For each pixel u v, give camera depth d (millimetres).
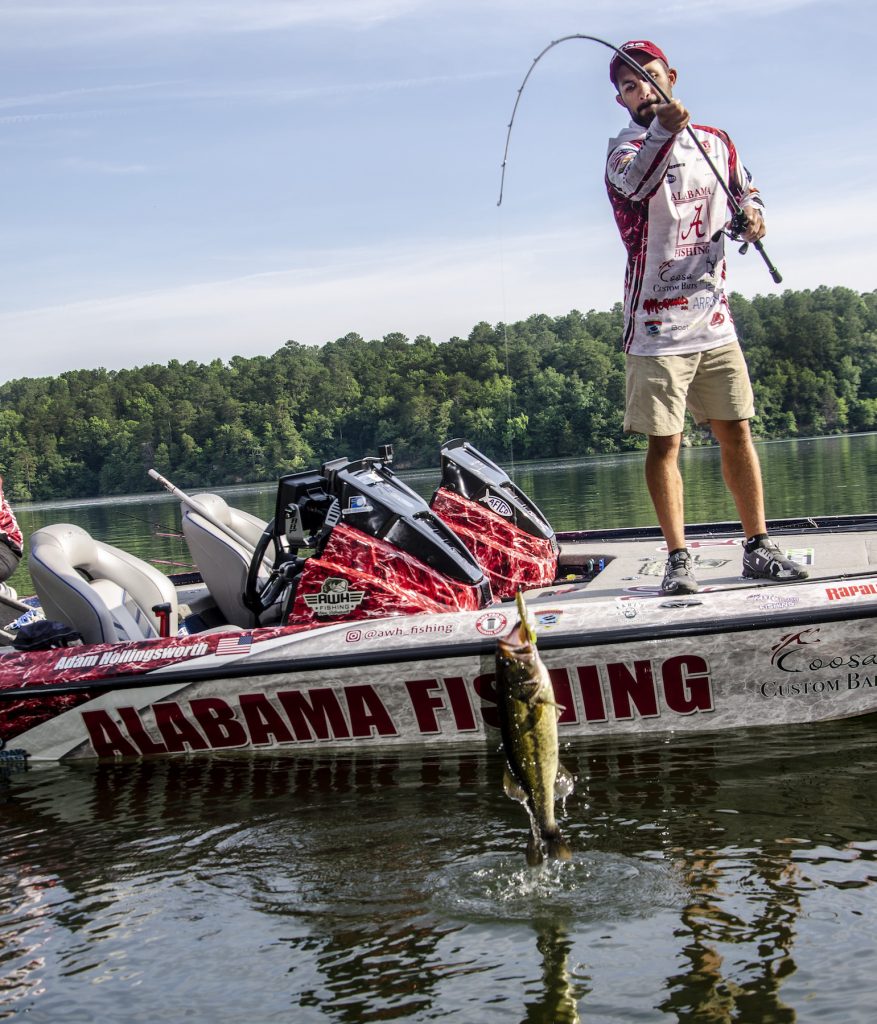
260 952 3371
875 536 6336
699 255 4996
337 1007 3051
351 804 4488
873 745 4590
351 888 3729
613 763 4637
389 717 5055
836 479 24594
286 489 5676
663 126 4586
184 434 111188
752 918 3289
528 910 3463
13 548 6434
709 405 5223
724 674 4793
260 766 5070
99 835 4398
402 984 3131
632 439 67000
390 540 5273
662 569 5988
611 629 4785
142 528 24344
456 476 6246
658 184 4730
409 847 4012
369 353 137250
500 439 56656
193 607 6418
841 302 127750
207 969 3299
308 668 5020
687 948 3170
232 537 5980
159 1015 3078
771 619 4703
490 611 5008
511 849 3912
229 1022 3021
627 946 3213
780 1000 2883
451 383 94375
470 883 3674
